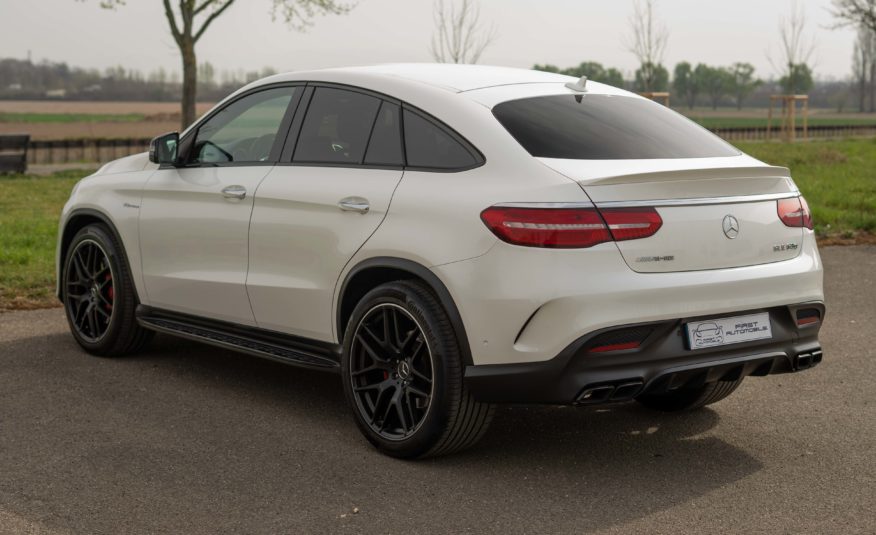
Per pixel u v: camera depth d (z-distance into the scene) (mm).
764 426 4922
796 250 4422
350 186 4574
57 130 61000
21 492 3949
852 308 7766
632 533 3604
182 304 5555
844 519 3740
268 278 4953
